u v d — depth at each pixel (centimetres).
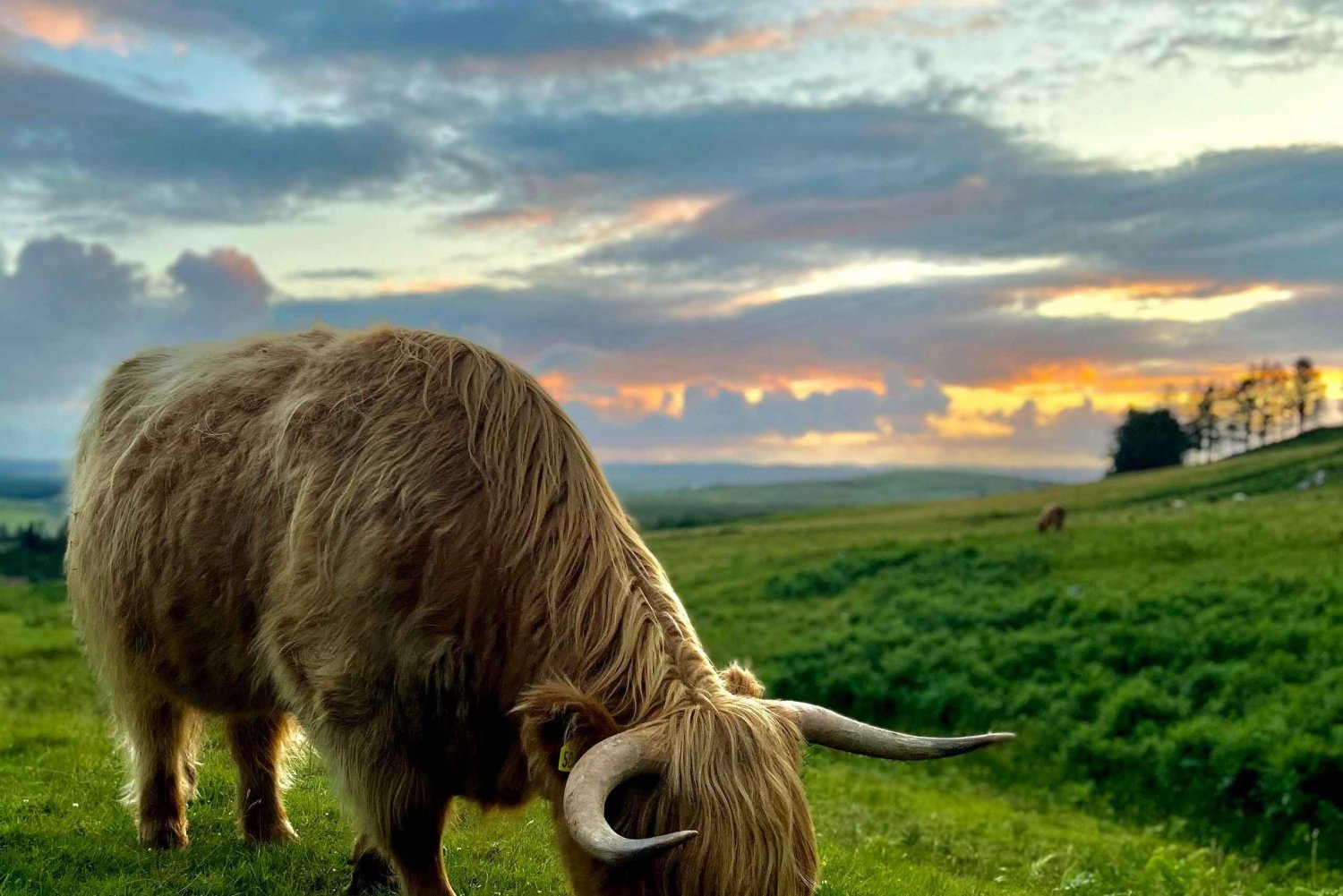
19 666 1839
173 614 567
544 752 375
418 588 461
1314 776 1288
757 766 354
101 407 677
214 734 694
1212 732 1464
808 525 8519
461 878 604
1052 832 1189
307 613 482
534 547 455
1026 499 9919
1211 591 2400
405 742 471
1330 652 1811
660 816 348
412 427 491
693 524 12875
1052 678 1991
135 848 632
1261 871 1167
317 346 588
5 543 7769
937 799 1384
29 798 729
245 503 532
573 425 505
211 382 599
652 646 412
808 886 352
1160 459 16250
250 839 646
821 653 2475
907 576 3453
